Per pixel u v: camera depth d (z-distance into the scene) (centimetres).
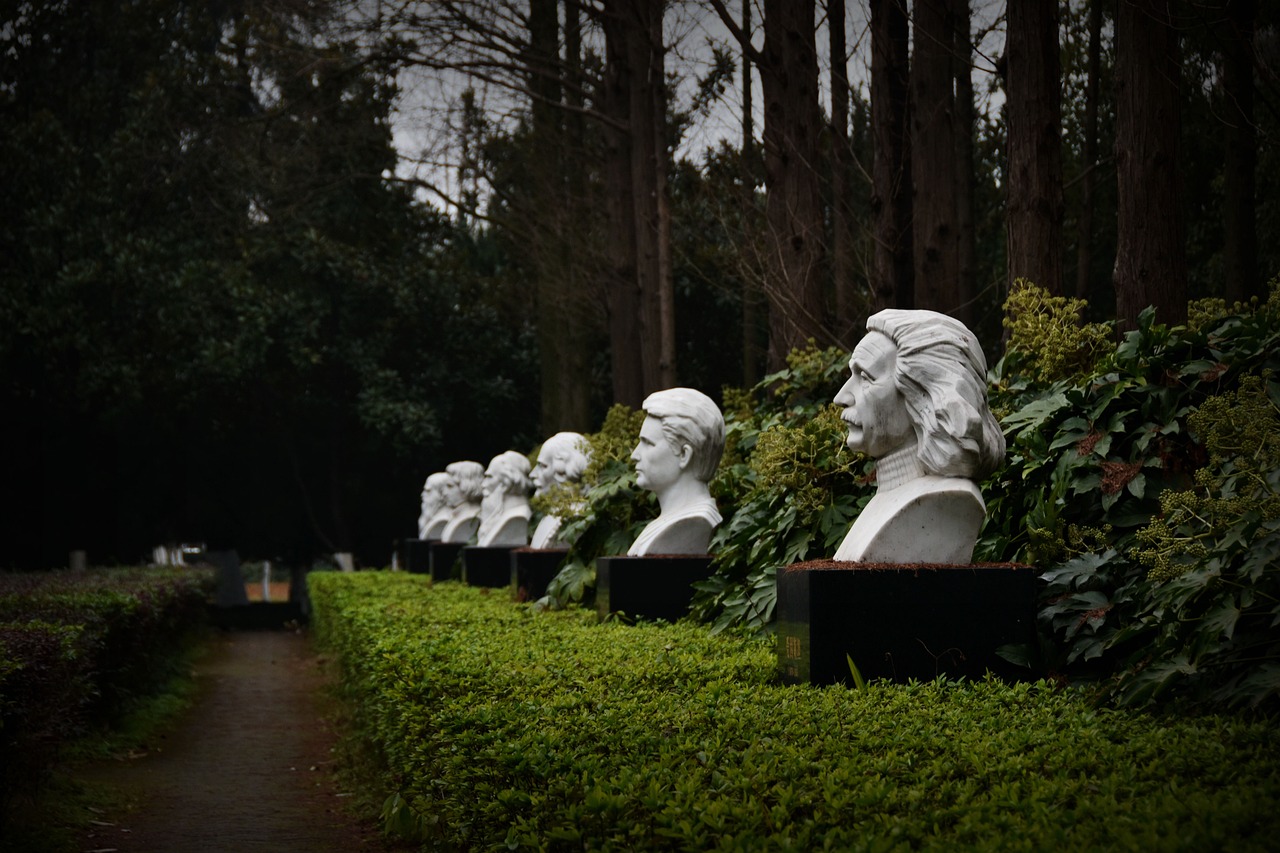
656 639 710
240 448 2627
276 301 2342
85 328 2233
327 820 749
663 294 1545
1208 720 423
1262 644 451
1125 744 387
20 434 2405
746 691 498
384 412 2417
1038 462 633
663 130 1543
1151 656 477
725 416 1155
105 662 969
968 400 541
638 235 1680
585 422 2045
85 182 2280
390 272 2481
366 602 1195
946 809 318
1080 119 1827
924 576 529
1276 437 456
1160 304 773
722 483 928
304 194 2397
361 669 910
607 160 1806
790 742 397
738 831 304
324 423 2611
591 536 1006
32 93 2388
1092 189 1360
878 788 329
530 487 1532
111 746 962
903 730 409
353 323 2506
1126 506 597
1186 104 1511
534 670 572
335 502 2630
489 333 2575
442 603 1104
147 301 2275
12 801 674
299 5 1919
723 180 1672
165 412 2391
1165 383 619
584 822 335
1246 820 289
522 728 441
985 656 529
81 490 2480
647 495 998
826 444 740
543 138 2042
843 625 524
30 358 2312
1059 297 766
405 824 631
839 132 1355
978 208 2148
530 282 2500
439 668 593
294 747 1037
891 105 1180
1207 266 1678
